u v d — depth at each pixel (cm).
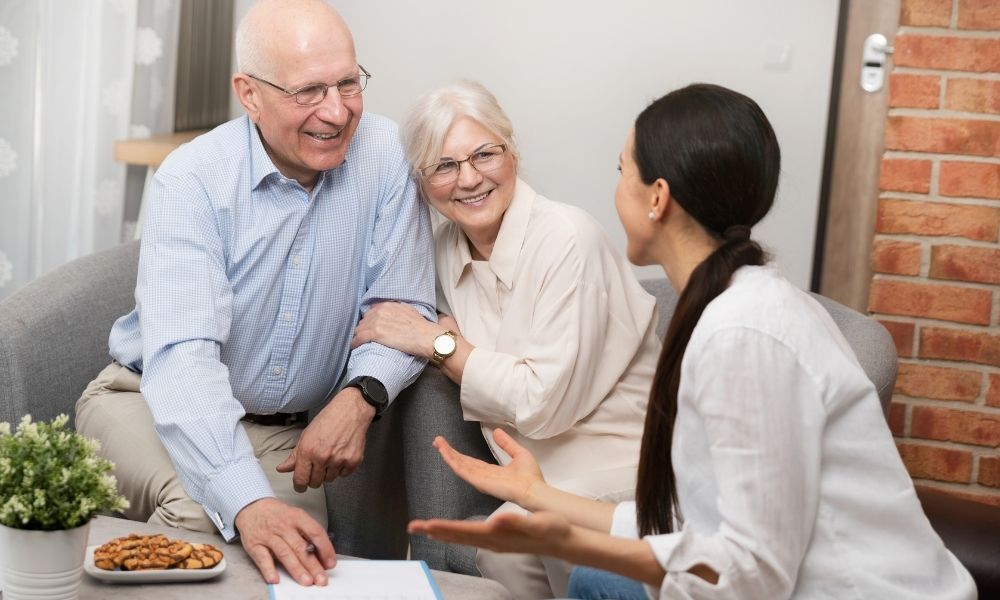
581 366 205
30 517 136
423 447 217
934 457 316
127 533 175
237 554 173
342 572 167
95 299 230
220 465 182
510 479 156
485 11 361
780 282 142
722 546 133
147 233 203
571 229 208
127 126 310
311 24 197
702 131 147
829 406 137
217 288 202
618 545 135
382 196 221
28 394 209
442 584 169
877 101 322
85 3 299
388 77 372
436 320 223
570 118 360
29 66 292
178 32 338
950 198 307
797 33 336
